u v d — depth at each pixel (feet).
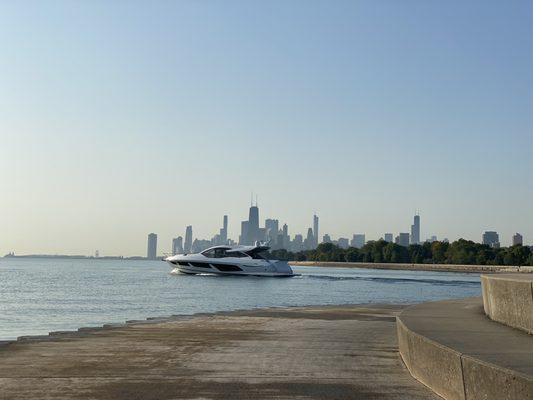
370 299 172.96
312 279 342.64
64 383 31.24
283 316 70.59
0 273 451.12
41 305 148.87
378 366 36.63
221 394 28.84
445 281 354.13
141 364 37.06
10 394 28.66
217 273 321.11
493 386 22.56
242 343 46.68
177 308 138.00
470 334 33.81
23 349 43.37
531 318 34.65
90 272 495.41
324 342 47.32
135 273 465.06
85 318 114.52
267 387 30.45
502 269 549.54
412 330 34.91
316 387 30.50
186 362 37.81
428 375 30.27
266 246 322.96
